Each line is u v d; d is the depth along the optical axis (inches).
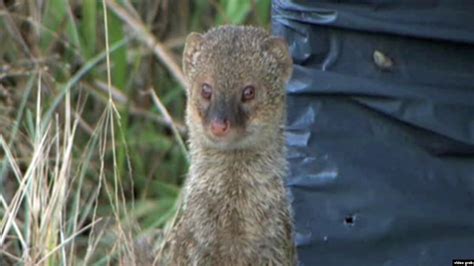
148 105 519.8
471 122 395.5
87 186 483.5
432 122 395.2
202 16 532.1
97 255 450.3
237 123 348.8
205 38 362.3
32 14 511.8
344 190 401.4
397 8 393.1
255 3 509.7
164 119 506.0
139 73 522.6
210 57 357.4
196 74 359.3
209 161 358.3
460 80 395.2
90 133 498.0
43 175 408.2
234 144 350.9
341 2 397.4
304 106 403.9
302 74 402.3
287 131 405.1
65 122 459.8
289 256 365.7
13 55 510.0
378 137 399.9
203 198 360.2
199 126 357.1
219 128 346.6
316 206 404.5
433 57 394.9
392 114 397.1
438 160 398.9
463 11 391.5
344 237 402.9
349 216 401.7
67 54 513.3
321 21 398.0
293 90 403.2
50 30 508.4
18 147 476.4
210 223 359.9
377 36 395.9
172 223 426.9
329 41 400.5
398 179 399.9
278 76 361.7
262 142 355.9
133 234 449.7
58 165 432.5
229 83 353.1
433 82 395.5
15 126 461.7
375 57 397.1
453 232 399.9
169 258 384.8
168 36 532.4
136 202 490.6
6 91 490.6
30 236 402.3
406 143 398.9
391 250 401.7
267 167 358.0
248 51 358.0
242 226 358.3
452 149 397.7
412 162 398.6
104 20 486.3
